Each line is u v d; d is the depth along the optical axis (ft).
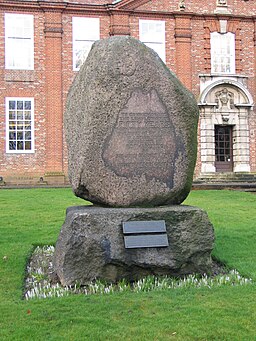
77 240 22.45
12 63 93.20
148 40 97.81
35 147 93.15
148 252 22.86
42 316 18.52
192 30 99.81
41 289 22.44
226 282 22.85
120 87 24.39
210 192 67.21
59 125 93.97
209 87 98.17
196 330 16.98
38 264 27.58
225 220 41.39
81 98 25.22
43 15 94.17
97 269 22.52
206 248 23.62
